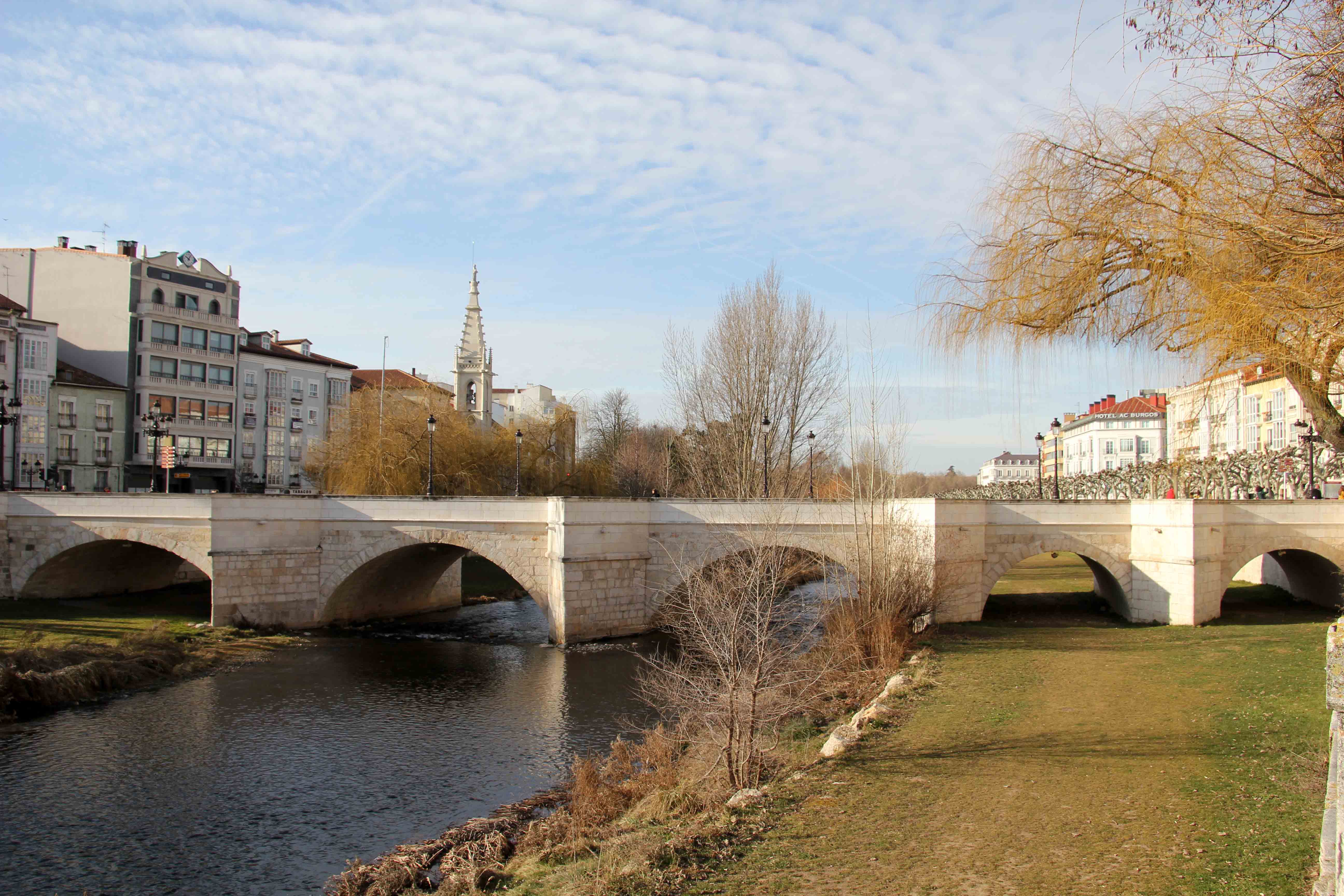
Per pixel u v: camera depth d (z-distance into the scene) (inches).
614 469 2357.3
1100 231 430.6
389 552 1501.0
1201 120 377.1
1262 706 706.2
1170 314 432.8
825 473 2010.3
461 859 583.2
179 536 1485.0
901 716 737.0
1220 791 494.3
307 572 1503.4
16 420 1745.8
